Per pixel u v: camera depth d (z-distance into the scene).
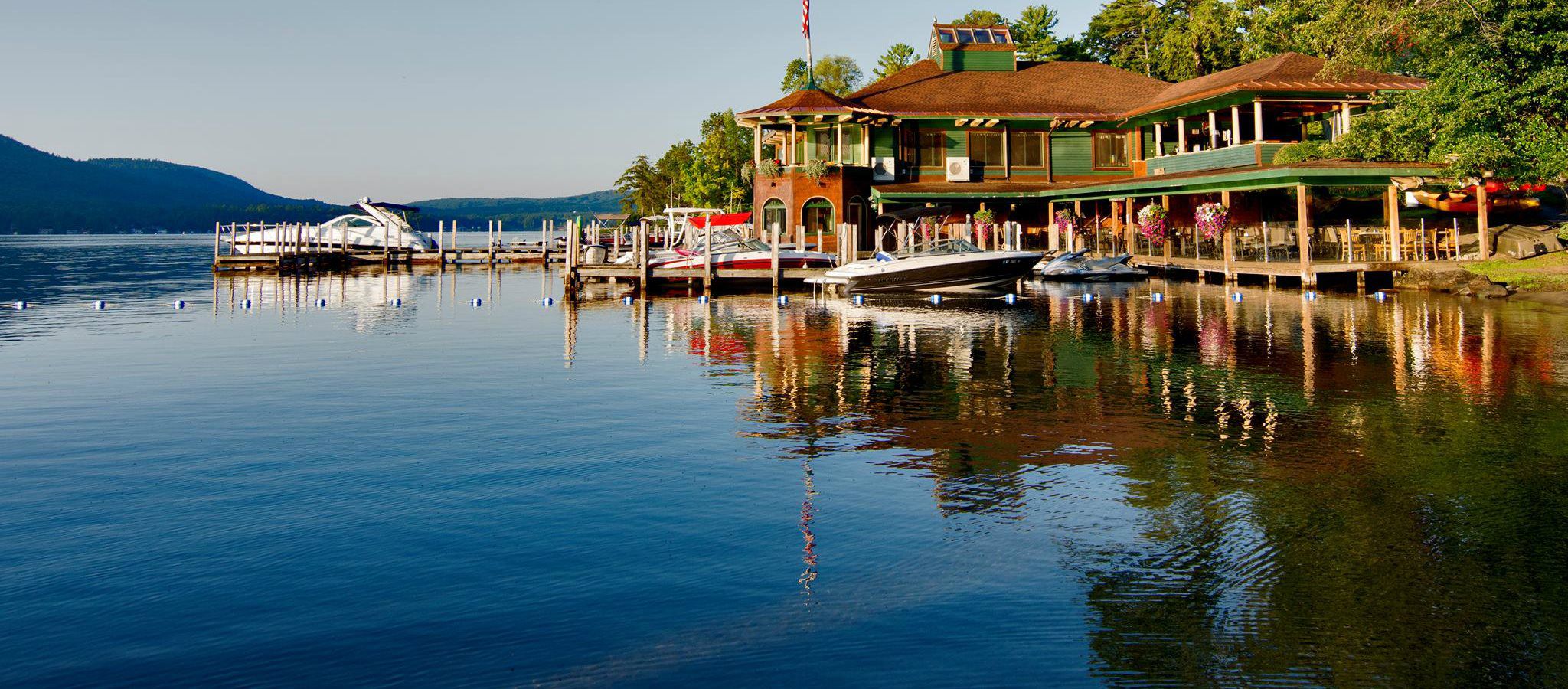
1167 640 6.04
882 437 11.70
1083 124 49.88
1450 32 28.62
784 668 5.71
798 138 49.94
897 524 8.27
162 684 5.59
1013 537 7.94
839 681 5.55
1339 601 6.57
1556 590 6.69
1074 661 5.77
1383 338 20.06
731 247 41.00
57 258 88.12
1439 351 18.06
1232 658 5.80
